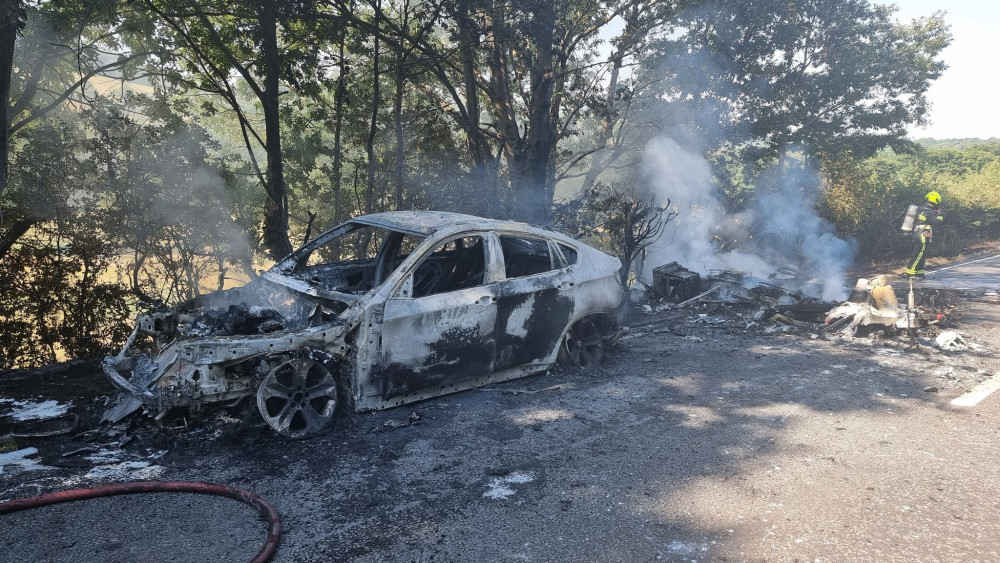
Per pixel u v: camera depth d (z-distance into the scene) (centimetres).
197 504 363
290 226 1953
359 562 304
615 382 620
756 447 458
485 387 578
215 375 434
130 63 1361
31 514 347
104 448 441
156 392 437
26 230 820
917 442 470
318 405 491
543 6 1205
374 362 483
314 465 418
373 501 369
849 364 711
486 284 548
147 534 329
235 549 315
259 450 438
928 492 384
